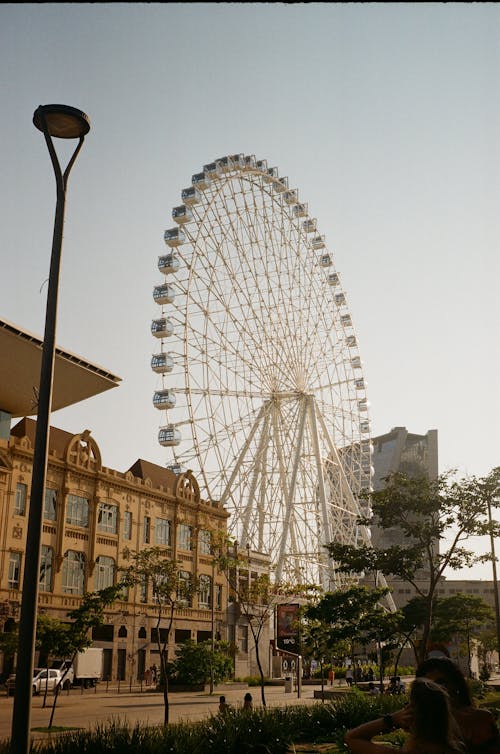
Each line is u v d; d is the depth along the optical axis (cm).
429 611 4138
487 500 4097
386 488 4400
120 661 7925
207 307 8212
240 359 8344
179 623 8838
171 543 9006
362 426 9700
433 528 4209
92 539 7712
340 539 9006
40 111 1750
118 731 2014
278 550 8088
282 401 8644
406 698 3341
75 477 7619
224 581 9831
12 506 6781
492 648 13162
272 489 8294
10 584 6694
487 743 744
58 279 1723
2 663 6462
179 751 1920
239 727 2277
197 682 7619
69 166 1800
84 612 4612
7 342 6888
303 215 9406
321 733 2722
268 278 8812
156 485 8975
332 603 5347
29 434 7681
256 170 8975
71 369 7556
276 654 10588
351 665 10781
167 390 7981
